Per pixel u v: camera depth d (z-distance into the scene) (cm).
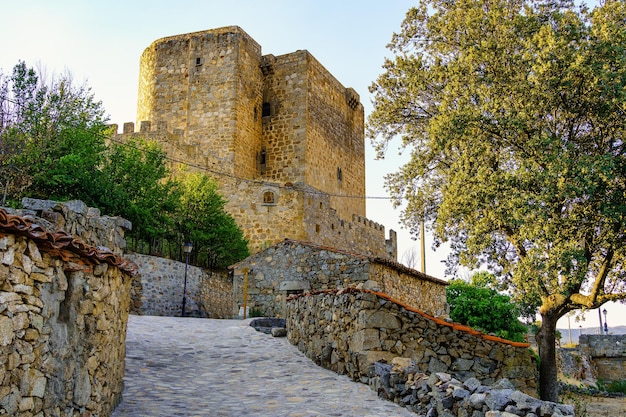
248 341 1691
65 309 639
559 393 2298
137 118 5038
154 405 943
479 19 1961
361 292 1152
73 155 2394
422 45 2294
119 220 1109
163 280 2583
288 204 3738
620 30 1670
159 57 4841
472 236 1817
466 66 1902
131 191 2841
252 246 3691
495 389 828
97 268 726
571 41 1783
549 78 1698
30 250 538
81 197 2445
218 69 4600
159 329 1809
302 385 1143
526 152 1781
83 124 2608
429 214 2269
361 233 4666
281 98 4822
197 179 3344
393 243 5353
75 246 628
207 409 942
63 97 2555
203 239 3098
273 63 4881
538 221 1628
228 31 4631
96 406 743
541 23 1920
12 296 504
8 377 496
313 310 1448
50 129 2394
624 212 1590
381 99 2342
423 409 909
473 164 1833
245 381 1188
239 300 2289
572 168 1594
